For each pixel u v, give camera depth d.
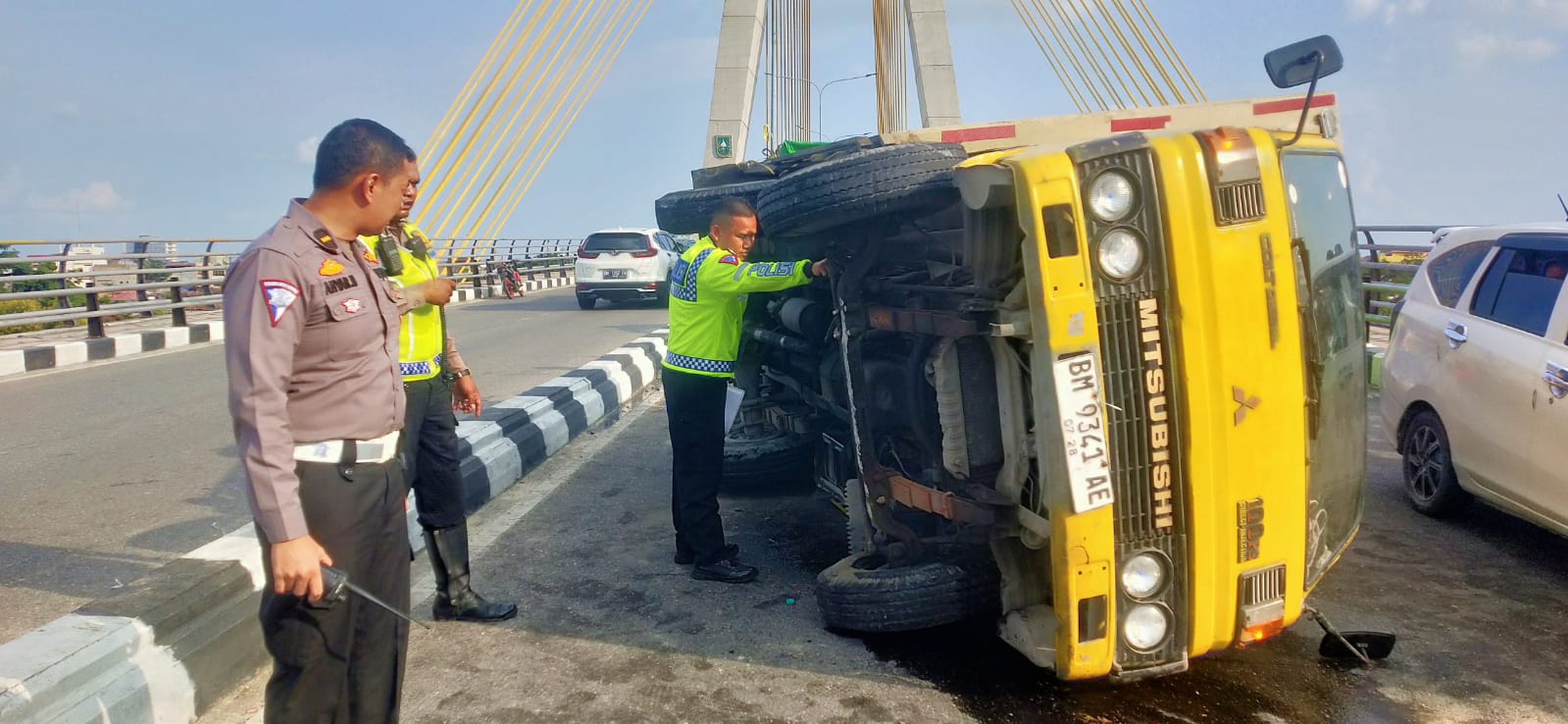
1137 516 2.77
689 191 4.97
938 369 3.18
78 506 5.36
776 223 3.62
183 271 14.55
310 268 2.25
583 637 3.75
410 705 3.20
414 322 3.65
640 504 5.58
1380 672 3.41
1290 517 2.88
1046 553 3.15
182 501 5.46
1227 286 2.70
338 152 2.32
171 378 10.43
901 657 3.53
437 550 3.85
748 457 5.51
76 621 2.94
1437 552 4.66
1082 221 2.64
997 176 2.68
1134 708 3.16
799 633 3.76
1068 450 2.65
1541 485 4.36
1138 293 2.69
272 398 2.16
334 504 2.34
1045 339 2.65
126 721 2.78
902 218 3.44
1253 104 3.45
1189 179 2.69
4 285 15.11
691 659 3.54
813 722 3.08
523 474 6.25
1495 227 5.13
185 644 3.07
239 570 3.42
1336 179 3.35
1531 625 3.82
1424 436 5.26
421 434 3.76
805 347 4.58
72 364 11.65
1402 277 11.18
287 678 2.36
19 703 2.47
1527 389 4.42
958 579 3.39
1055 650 2.86
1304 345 2.96
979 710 3.15
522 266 29.92
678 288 4.23
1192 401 2.72
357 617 2.46
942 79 24.53
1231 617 2.88
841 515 5.26
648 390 9.85
